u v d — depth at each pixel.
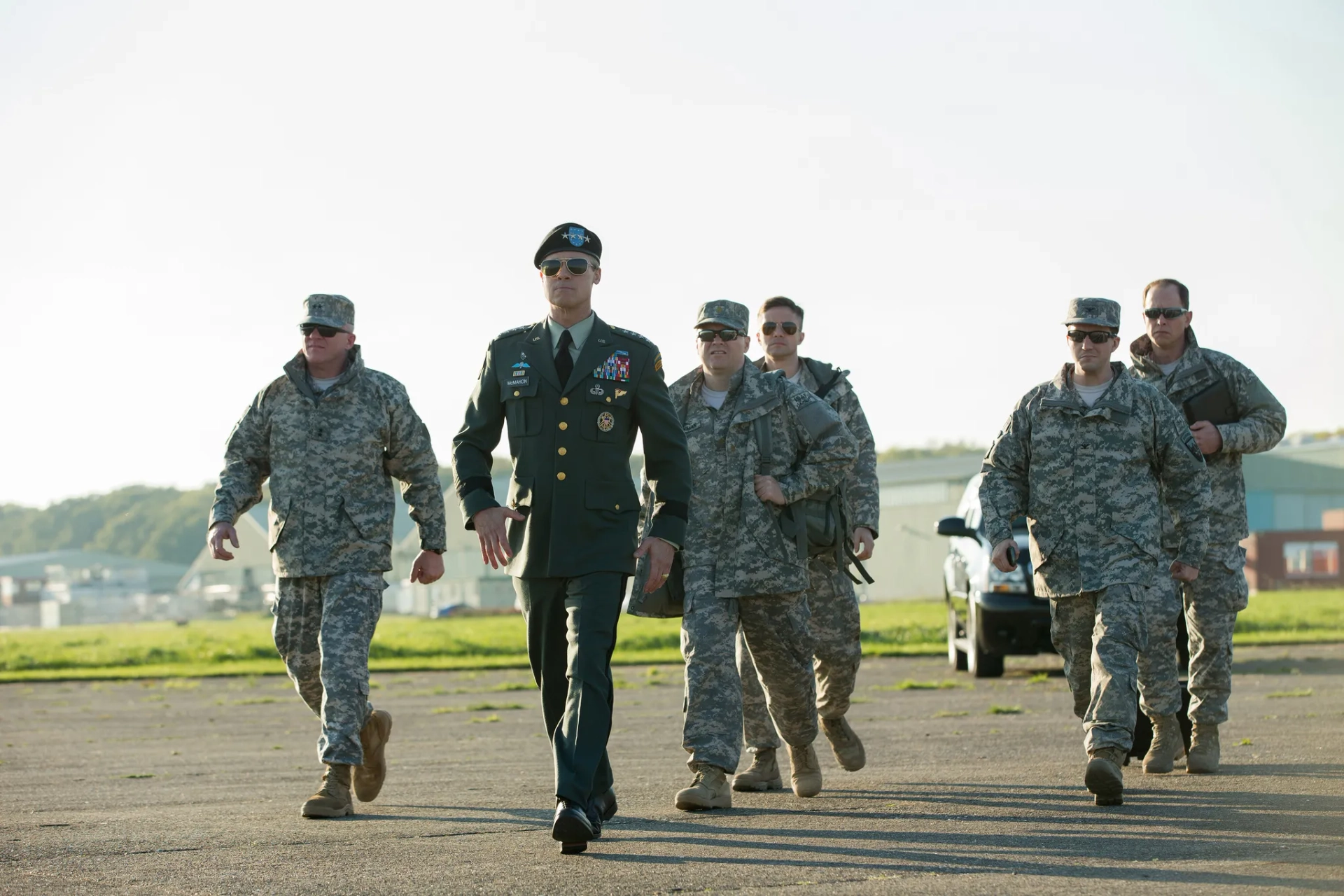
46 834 6.96
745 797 8.10
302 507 7.73
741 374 7.88
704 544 7.69
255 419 7.91
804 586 7.71
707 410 7.82
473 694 18.17
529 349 6.50
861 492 8.88
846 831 6.60
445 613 82.94
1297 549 82.56
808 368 8.98
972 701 14.58
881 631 29.48
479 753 11.02
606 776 6.64
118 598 102.19
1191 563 8.11
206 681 22.52
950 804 7.45
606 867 5.73
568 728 6.09
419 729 13.31
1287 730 10.91
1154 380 9.01
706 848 6.18
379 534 7.80
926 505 90.25
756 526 7.64
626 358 6.50
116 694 19.75
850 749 8.77
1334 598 51.03
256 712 16.19
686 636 7.63
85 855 6.30
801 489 7.67
